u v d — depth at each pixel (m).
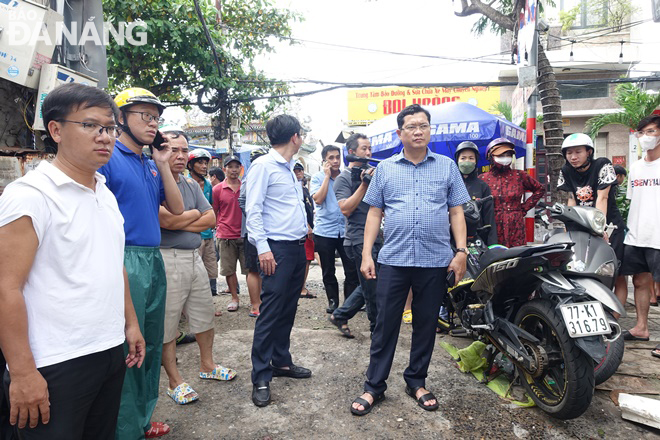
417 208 2.63
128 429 2.04
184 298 2.81
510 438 2.37
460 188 2.74
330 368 3.27
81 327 1.40
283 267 2.87
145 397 2.17
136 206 2.13
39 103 3.17
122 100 2.13
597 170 3.80
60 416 1.37
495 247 3.32
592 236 3.15
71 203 1.41
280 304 2.86
